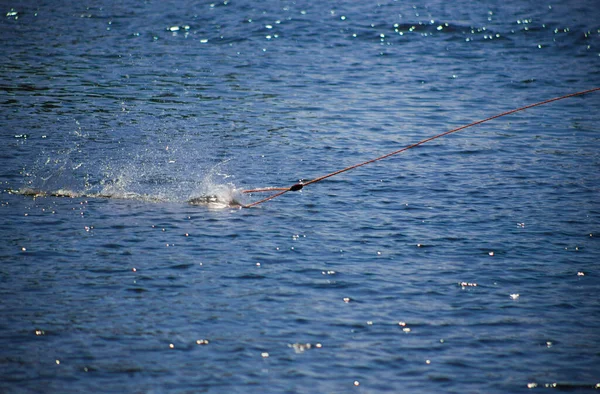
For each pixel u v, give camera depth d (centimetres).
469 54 10988
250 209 5209
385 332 3572
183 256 4362
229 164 6212
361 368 3278
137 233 4694
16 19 12912
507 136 7175
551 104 8444
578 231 4859
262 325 3606
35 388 3083
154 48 11112
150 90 8775
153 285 3984
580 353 3441
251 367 3266
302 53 10925
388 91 8950
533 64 10419
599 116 7925
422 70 10044
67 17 13125
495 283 4116
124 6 13975
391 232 4816
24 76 9231
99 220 4900
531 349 3466
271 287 4000
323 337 3512
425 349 3438
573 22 12600
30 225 4766
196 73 9694
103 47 11075
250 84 9175
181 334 3506
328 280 4100
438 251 4528
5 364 3238
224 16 13112
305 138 7019
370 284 4062
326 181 5850
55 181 5638
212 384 3139
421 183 5816
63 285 3959
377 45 11456
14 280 3997
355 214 5141
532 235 4788
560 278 4194
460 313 3772
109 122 7406
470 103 8450
